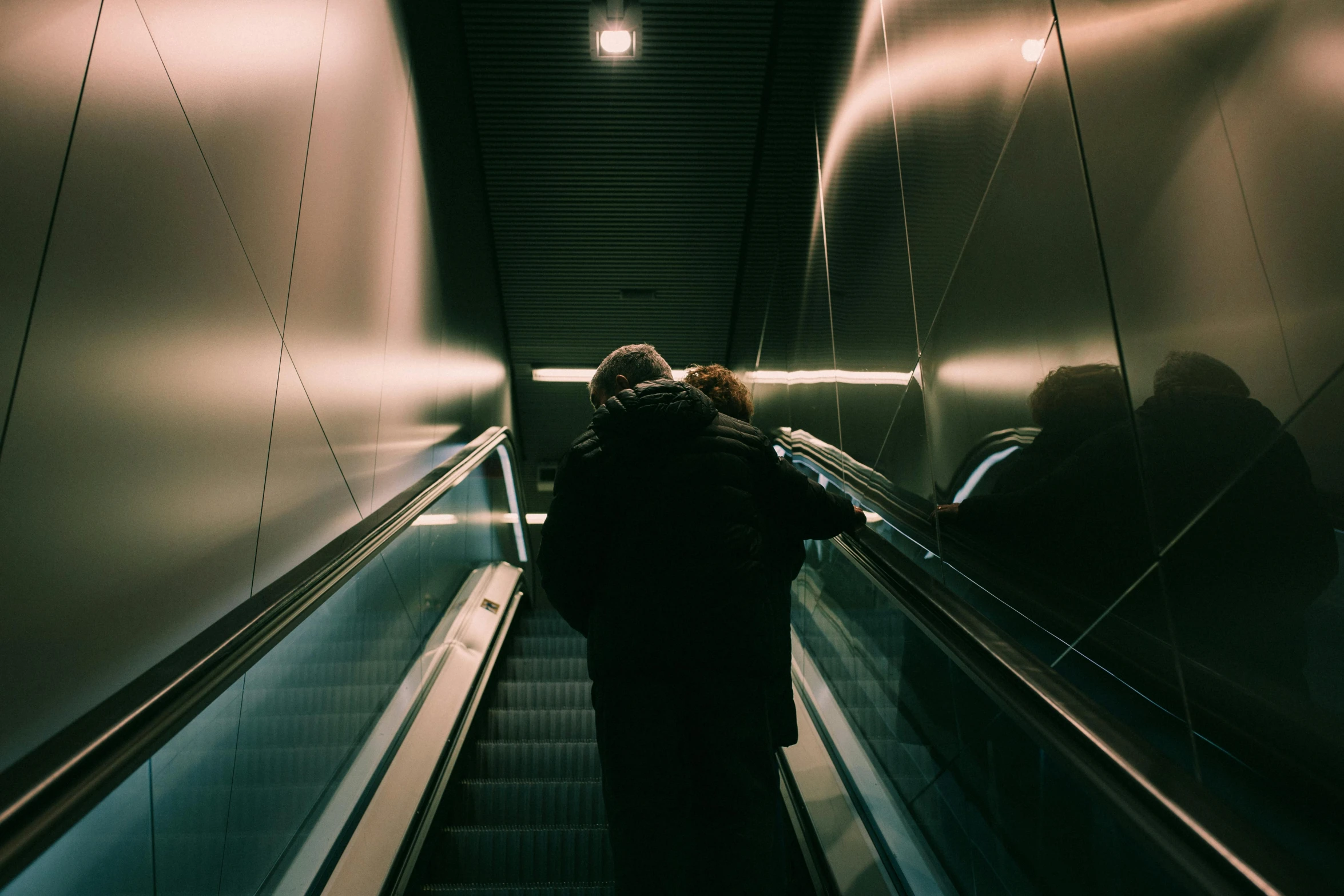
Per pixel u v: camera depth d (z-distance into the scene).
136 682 1.41
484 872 2.92
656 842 1.73
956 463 2.47
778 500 2.14
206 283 2.05
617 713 1.85
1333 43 1.01
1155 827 1.05
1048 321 1.87
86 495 1.49
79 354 1.50
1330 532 0.98
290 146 2.72
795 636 4.49
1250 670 1.12
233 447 2.17
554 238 7.96
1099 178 1.66
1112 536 1.53
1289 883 0.87
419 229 4.77
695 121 6.96
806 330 5.25
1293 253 1.08
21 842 0.95
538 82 6.64
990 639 1.74
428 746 3.24
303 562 2.30
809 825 2.78
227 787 1.88
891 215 3.41
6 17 1.35
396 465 4.05
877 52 4.02
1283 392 1.09
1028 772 1.72
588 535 2.00
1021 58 2.14
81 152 1.54
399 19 4.46
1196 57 1.32
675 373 9.69
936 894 2.14
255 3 2.44
